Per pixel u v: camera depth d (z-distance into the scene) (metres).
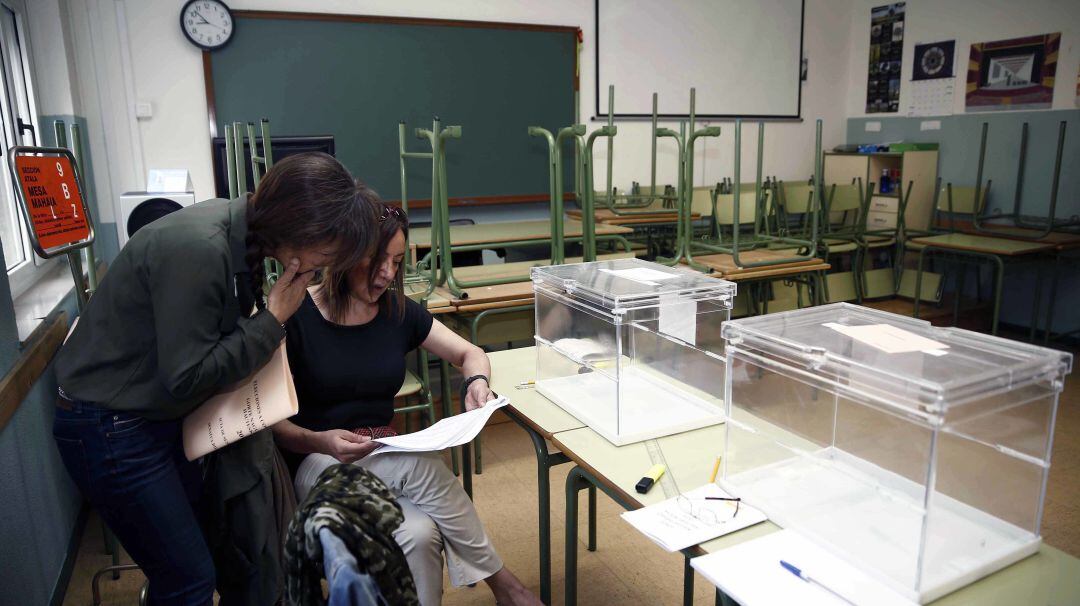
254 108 4.40
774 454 1.23
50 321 2.18
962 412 0.94
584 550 2.30
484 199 5.10
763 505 1.17
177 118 4.27
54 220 1.70
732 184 5.88
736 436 1.28
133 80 4.14
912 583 0.93
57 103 3.71
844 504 1.08
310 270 1.29
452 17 4.81
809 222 5.57
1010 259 4.45
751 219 4.80
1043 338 4.82
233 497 1.42
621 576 2.16
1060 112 4.63
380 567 0.92
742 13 5.68
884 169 5.60
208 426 1.33
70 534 2.32
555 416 1.63
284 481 1.57
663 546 1.08
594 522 2.28
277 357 1.36
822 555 1.03
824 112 6.17
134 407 1.26
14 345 1.79
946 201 5.36
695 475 1.32
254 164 2.84
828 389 1.10
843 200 5.30
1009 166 4.96
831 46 6.06
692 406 1.62
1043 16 4.66
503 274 3.28
